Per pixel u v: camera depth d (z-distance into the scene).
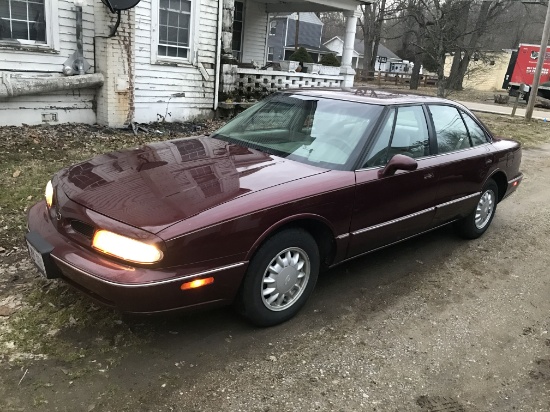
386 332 3.40
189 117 11.00
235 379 2.79
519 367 3.15
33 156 6.69
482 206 5.25
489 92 39.09
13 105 8.14
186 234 2.67
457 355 3.22
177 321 3.29
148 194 2.95
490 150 5.07
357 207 3.58
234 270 2.91
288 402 2.65
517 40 51.59
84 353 2.87
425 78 42.81
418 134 4.25
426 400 2.77
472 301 3.98
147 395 2.60
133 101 9.32
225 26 11.17
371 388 2.82
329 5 13.91
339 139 3.82
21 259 3.96
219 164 3.43
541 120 19.72
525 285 4.36
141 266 2.63
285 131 4.09
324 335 3.30
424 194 4.20
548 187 8.24
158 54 10.02
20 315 3.18
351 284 4.08
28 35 8.07
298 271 3.33
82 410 2.45
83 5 8.49
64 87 8.36
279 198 3.08
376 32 49.44
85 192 3.03
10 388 2.55
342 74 15.07
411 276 4.34
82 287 2.89
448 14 19.83
